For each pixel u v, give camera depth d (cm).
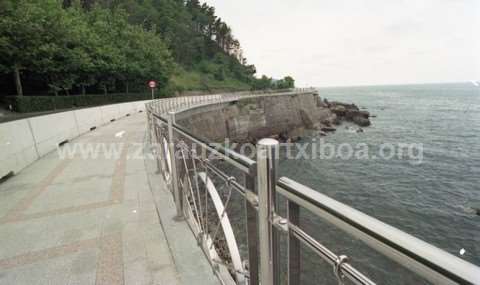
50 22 2095
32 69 2127
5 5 1825
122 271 232
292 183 107
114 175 502
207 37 9206
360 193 1498
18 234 300
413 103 8031
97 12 3362
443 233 1087
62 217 339
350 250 607
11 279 227
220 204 213
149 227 309
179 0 9512
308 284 365
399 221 1189
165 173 432
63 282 222
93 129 1198
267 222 121
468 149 2491
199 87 6156
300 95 3900
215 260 225
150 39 4062
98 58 2706
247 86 8062
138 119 1650
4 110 2002
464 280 47
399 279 535
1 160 485
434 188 1552
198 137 232
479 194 1453
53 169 554
